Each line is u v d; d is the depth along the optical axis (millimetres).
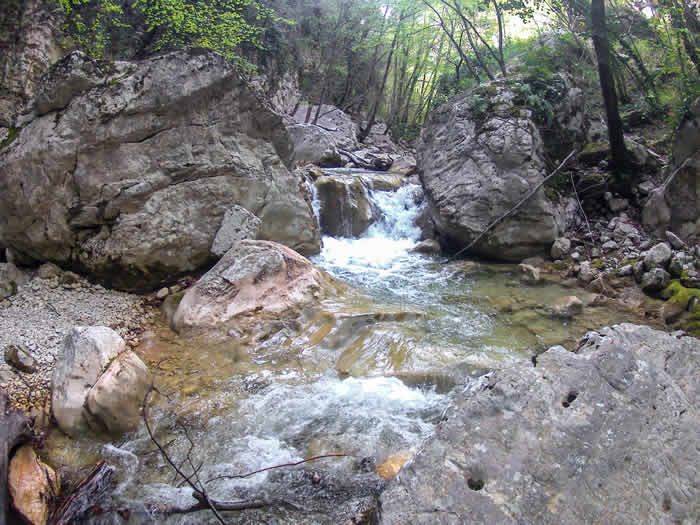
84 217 5184
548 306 5699
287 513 2771
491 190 7188
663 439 2510
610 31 8625
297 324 4938
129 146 5266
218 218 5840
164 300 5379
